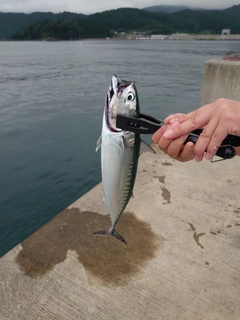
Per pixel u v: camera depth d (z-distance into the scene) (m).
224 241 0.68
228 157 0.38
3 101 3.83
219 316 0.50
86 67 8.27
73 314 0.51
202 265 0.61
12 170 1.72
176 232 0.71
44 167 1.76
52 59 11.45
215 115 0.37
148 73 6.71
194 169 1.03
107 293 0.55
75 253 0.65
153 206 0.81
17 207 1.37
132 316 0.51
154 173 1.00
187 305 0.52
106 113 0.43
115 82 0.41
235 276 0.58
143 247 0.66
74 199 1.43
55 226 0.74
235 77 1.59
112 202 0.48
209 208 0.81
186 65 8.26
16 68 8.23
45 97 4.11
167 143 0.39
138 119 0.40
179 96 4.10
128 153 0.44
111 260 0.63
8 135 2.35
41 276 0.59
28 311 0.52
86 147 2.07
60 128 2.54
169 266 0.61
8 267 0.61
